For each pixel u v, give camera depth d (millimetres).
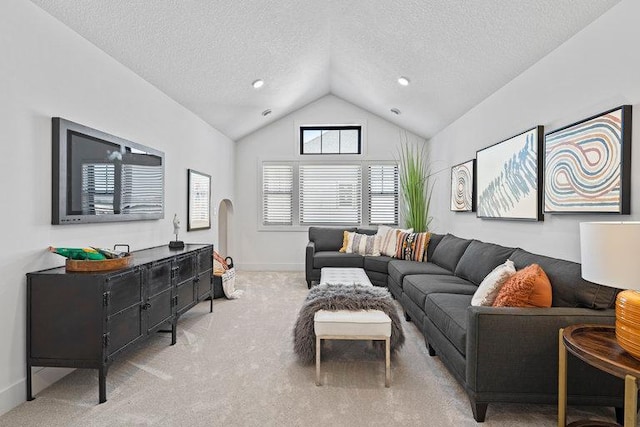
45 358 2053
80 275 2047
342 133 6391
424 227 5531
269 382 2271
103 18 2465
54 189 2256
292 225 6340
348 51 4277
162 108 3750
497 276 2221
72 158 2385
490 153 3635
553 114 2660
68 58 2402
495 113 3607
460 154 4637
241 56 3691
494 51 2990
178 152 4137
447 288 2951
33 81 2119
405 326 3473
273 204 6359
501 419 1874
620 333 1418
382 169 6254
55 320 2053
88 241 2613
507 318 1847
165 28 2822
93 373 2400
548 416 1906
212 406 1987
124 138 3057
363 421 1849
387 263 4734
